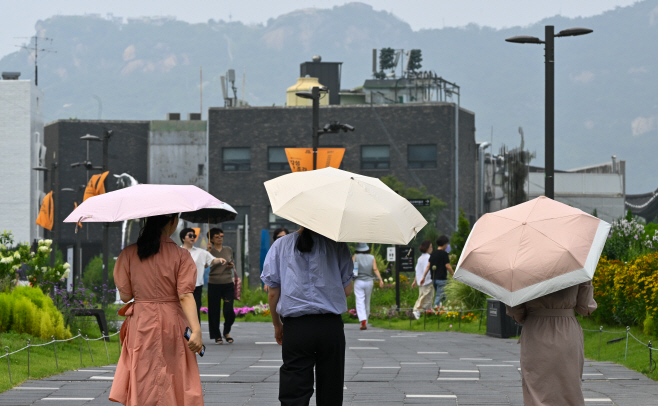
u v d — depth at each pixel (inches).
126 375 318.3
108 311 853.8
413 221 330.6
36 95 3661.4
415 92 3580.2
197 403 318.0
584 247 327.9
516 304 324.2
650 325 669.9
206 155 3501.5
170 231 329.4
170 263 320.5
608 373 550.3
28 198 3511.3
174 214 329.1
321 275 328.2
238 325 1192.8
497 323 896.3
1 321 647.8
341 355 331.6
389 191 335.0
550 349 334.0
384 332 1005.8
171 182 3521.2
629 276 722.2
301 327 327.0
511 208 353.4
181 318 322.7
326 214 318.3
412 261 1215.6
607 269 788.0
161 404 312.8
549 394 333.7
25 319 655.1
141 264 319.3
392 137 3240.7
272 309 340.2
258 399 442.0
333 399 330.6
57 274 780.0
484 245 335.3
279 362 628.1
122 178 1782.7
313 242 330.0
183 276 320.2
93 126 3531.0
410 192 3112.7
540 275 322.0
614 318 758.5
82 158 3528.5
